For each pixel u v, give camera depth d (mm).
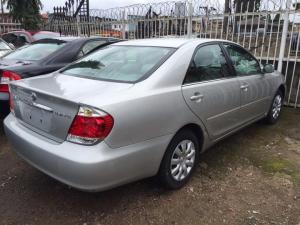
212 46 3703
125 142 2551
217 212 2889
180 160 3178
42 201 3008
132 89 2721
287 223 2760
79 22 10984
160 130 2822
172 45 3381
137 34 8344
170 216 2820
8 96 4293
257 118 4668
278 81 5125
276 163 3857
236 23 6504
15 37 10477
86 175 2383
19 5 13531
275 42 6250
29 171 3562
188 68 3203
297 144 4492
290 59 6062
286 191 3248
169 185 3109
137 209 2904
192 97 3137
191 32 7078
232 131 4016
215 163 3842
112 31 9320
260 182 3418
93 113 2395
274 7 5965
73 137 2482
